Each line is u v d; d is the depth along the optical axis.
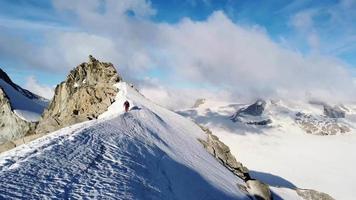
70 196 19.66
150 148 37.50
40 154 24.30
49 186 20.00
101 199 20.50
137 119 49.12
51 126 61.59
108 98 70.06
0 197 17.30
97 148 29.73
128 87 75.56
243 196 47.28
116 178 24.38
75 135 31.05
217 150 64.19
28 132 81.94
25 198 17.94
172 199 27.77
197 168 44.12
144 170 29.16
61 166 23.38
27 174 20.67
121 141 34.28
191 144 56.06
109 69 84.62
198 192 35.38
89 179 22.70
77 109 73.75
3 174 19.84
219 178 47.72
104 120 41.50
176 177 34.31
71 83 92.19
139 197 23.27
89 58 92.62
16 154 23.94
